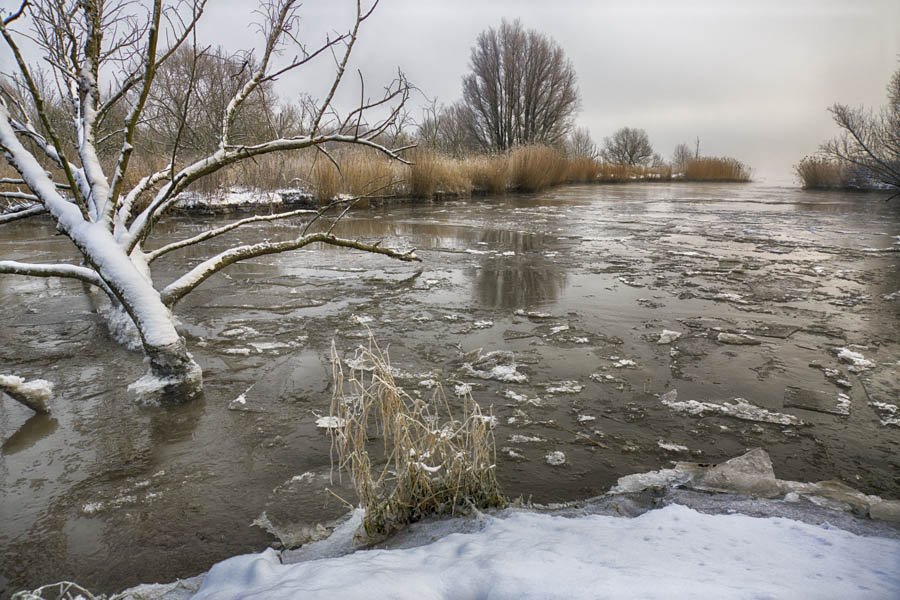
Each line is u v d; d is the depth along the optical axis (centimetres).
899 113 2114
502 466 365
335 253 1123
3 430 422
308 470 364
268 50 538
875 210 1916
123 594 247
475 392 479
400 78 546
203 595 210
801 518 269
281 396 475
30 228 1452
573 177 3759
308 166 1883
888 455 378
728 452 383
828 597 151
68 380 507
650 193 2809
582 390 482
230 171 1791
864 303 743
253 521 313
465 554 210
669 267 974
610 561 189
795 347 580
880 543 211
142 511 325
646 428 417
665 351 572
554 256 1078
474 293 805
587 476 353
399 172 2075
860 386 486
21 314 702
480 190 2511
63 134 1085
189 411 449
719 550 200
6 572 280
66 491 346
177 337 469
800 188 3212
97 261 466
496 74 3938
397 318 686
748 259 1041
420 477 281
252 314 707
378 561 212
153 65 449
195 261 1039
